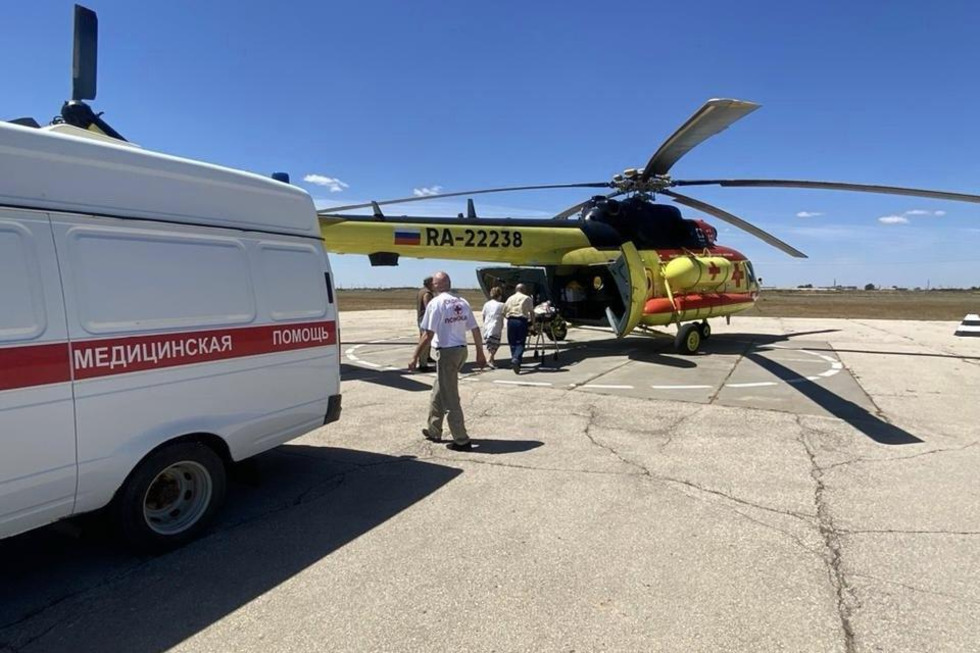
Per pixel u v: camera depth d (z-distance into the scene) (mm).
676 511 4145
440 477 4914
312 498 4473
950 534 3748
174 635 2762
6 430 2779
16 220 2857
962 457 5332
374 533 3852
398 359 11969
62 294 3010
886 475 4852
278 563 3461
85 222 3148
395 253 10609
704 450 5578
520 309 10094
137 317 3350
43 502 2971
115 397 3230
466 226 11133
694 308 12570
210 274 3789
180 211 3645
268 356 4172
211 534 3857
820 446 5691
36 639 2734
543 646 2648
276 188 4355
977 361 11398
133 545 3455
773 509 4164
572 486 4656
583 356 12219
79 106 5082
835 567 3334
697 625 2793
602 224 12852
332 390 4777
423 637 2727
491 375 9969
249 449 4102
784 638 2686
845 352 12828
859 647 2615
